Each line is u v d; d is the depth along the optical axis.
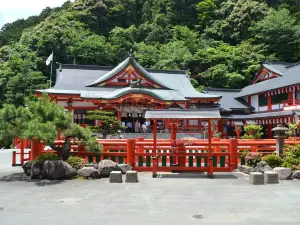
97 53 60.16
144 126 28.81
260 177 11.55
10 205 8.45
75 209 8.01
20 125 12.55
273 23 57.25
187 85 40.69
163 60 59.66
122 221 6.94
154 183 11.70
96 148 13.35
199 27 73.25
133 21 80.06
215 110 13.33
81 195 9.66
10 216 7.37
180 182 11.92
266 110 37.09
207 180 12.38
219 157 14.59
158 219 7.09
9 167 16.39
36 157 13.96
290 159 13.23
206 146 15.39
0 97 53.03
